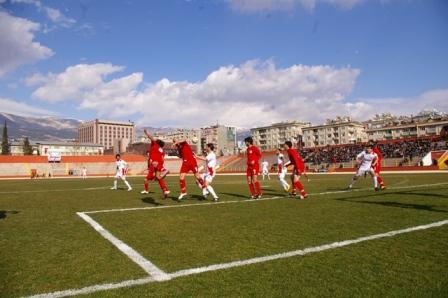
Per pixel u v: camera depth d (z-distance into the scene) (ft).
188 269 14.89
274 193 50.96
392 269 14.44
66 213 31.76
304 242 19.20
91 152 490.08
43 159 240.94
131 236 21.36
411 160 178.70
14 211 33.45
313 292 12.17
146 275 14.23
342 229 22.47
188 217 28.37
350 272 14.17
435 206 32.07
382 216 27.12
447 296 11.76
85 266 15.47
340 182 76.54
